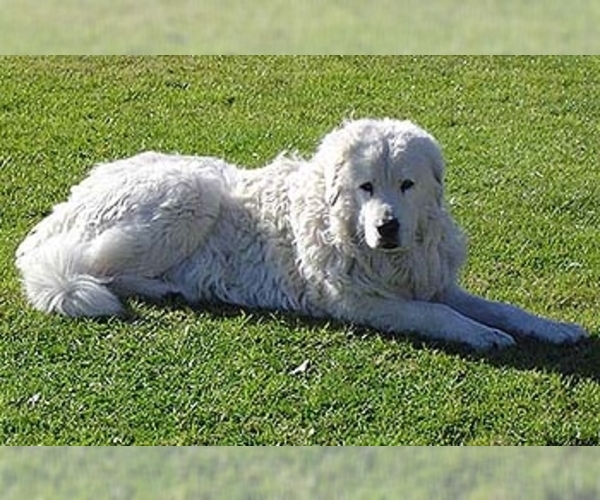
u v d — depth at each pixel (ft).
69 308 14.70
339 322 14.65
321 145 14.82
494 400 13.38
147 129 21.01
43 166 19.25
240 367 13.91
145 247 15.02
